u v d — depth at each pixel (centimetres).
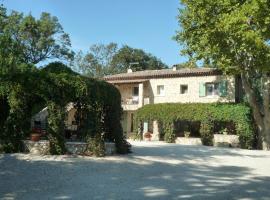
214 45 2919
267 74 3450
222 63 3209
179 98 4238
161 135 4216
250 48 2703
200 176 1727
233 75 3700
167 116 3928
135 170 1800
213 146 3594
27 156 1936
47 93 2059
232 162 2292
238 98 3919
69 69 2353
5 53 2897
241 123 3566
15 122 2098
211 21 2867
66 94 2088
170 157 2342
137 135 4200
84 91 2098
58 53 5844
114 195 1259
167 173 1772
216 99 4012
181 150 2838
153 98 4416
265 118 3438
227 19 2602
